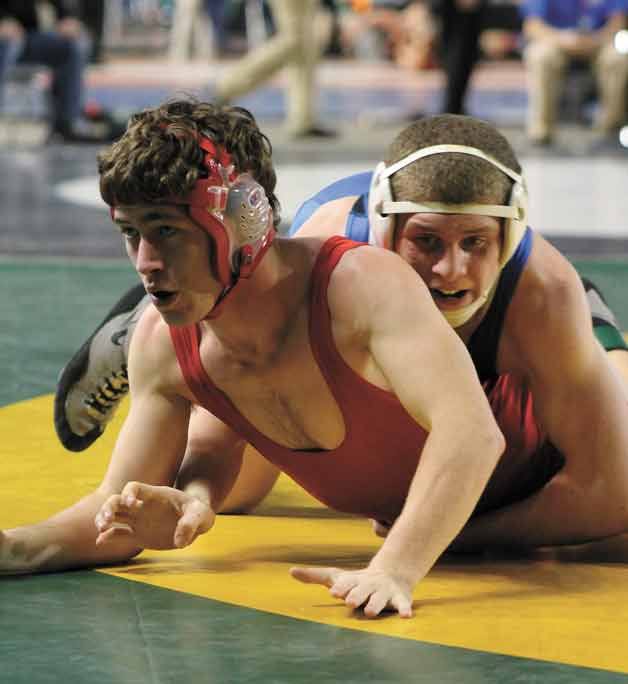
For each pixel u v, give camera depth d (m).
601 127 38.19
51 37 34.81
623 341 9.47
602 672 6.24
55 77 35.16
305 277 7.21
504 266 7.59
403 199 7.33
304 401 7.39
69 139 35.72
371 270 7.15
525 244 7.66
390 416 7.38
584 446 7.95
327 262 7.19
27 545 7.47
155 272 6.79
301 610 6.98
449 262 7.29
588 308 7.89
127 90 44.91
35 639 6.59
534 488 8.42
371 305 7.09
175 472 7.84
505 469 8.19
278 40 35.59
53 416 11.00
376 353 7.08
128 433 7.71
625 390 8.47
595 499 8.05
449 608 7.07
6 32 34.16
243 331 7.22
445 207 7.24
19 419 11.19
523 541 8.24
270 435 7.67
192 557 7.98
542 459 8.30
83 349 9.46
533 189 27.83
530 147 35.69
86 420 9.68
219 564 7.83
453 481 6.89
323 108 43.31
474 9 35.94
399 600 6.82
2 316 15.89
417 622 6.82
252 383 7.40
